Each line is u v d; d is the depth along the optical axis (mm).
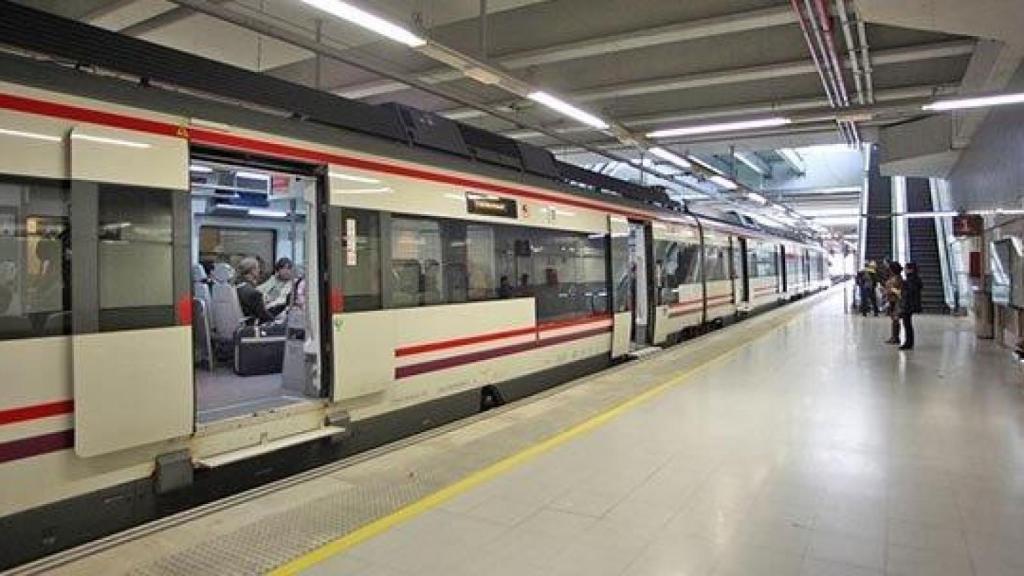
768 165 28094
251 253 11227
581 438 5168
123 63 3846
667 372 8305
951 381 7703
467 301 6305
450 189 6145
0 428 3080
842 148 26875
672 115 13070
